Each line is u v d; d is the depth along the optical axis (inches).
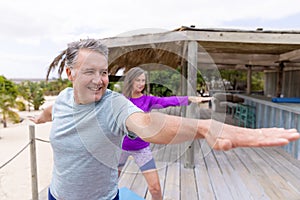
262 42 126.6
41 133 371.9
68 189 41.0
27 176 201.2
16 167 225.3
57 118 40.5
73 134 37.6
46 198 98.6
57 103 42.6
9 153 290.0
